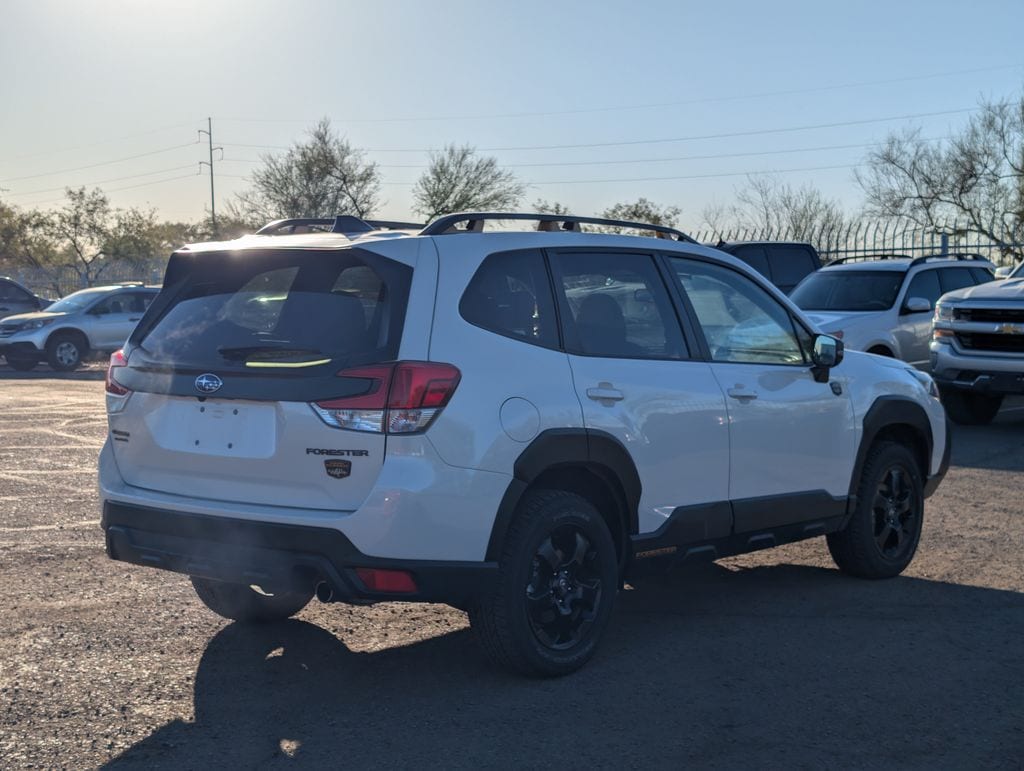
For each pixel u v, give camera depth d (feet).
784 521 19.10
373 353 14.28
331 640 17.63
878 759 13.16
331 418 14.10
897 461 21.58
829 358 19.43
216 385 14.90
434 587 14.32
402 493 13.93
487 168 218.59
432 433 14.16
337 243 15.21
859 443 20.51
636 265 17.76
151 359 15.85
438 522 14.19
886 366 21.88
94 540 23.79
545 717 14.43
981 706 14.88
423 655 16.93
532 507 15.34
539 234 16.52
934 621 18.79
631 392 16.53
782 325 19.89
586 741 13.66
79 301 78.07
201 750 13.34
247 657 16.75
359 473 14.08
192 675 15.94
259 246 15.70
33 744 13.44
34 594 19.74
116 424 16.15
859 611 19.39
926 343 48.01
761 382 18.72
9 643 17.12
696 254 18.79
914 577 21.68
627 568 16.88
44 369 78.64
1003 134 145.79
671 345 17.66
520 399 15.06
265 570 14.43
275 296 15.42
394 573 14.08
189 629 18.03
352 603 14.25
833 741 13.69
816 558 23.30
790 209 151.02
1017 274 47.42
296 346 14.71
